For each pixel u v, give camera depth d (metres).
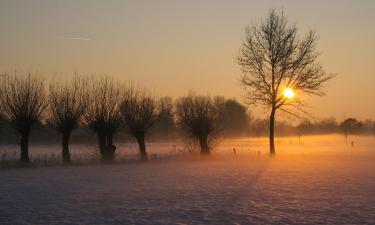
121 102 52.56
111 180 31.45
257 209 20.45
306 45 52.91
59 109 47.19
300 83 52.78
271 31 52.94
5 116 45.62
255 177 32.75
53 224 17.66
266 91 53.66
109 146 50.00
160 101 59.78
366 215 19.02
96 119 49.47
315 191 25.73
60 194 25.05
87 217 18.88
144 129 52.91
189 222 17.92
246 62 54.00
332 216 18.88
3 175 35.03
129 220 18.30
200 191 25.98
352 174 34.56
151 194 24.97
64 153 46.94
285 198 23.41
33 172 37.50
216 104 60.25
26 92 45.66
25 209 20.62
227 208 20.73
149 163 47.06
